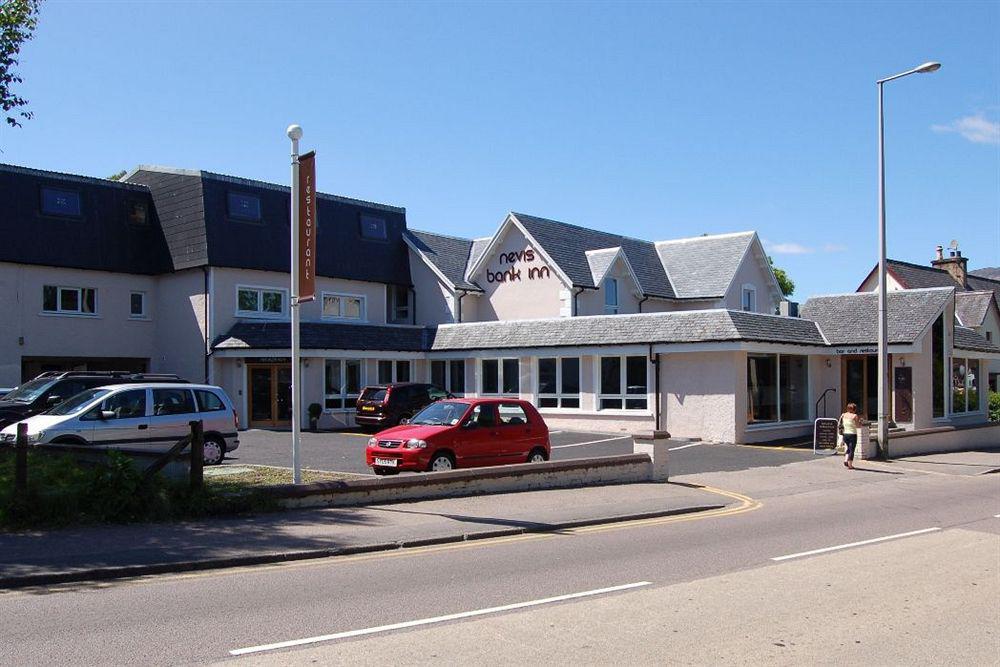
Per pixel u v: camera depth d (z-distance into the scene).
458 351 33.66
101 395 17.23
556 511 13.91
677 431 28.08
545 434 18.11
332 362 32.22
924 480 20.53
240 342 30.55
